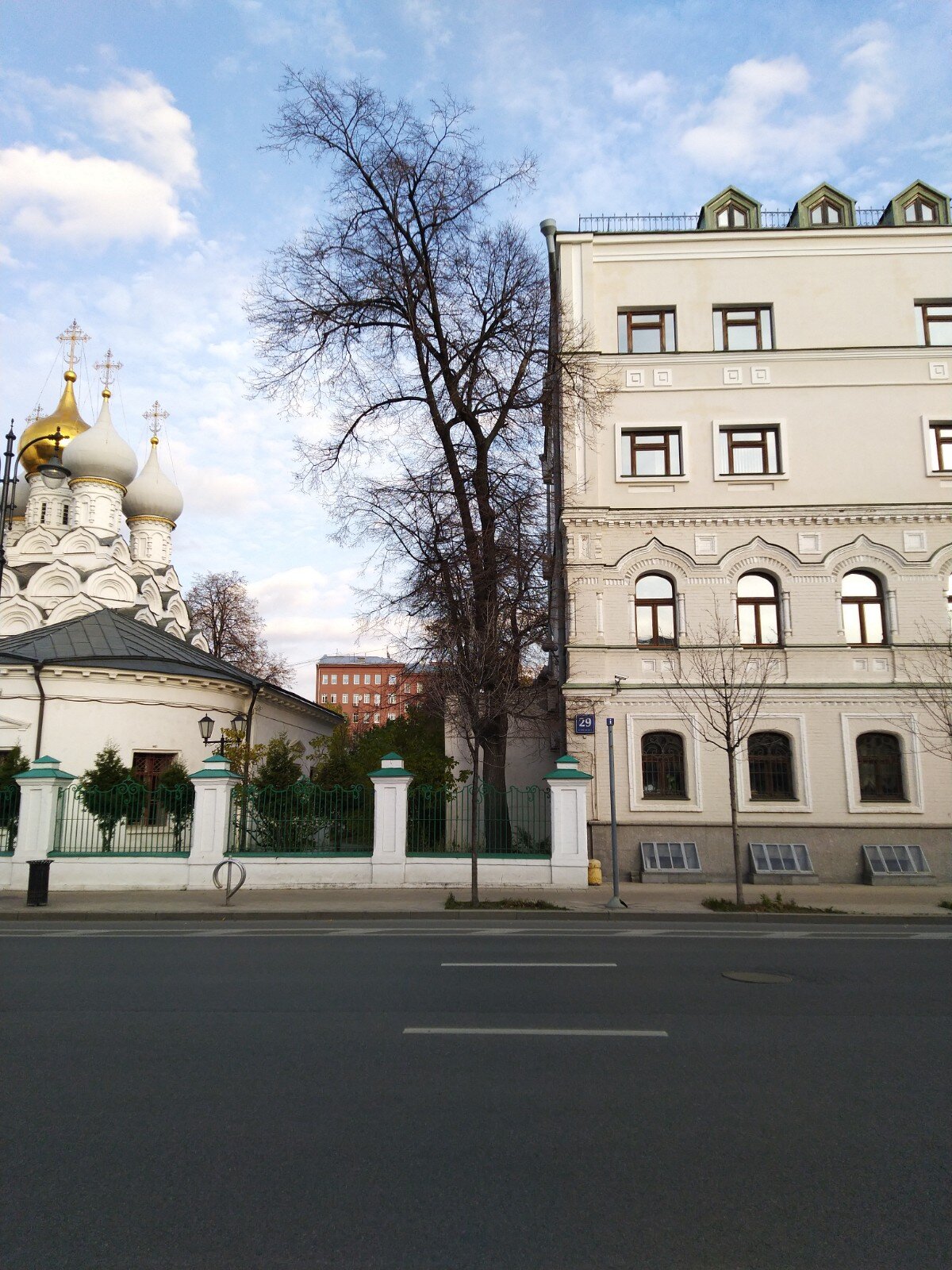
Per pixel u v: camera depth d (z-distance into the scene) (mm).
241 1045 6633
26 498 43844
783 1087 5695
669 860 20500
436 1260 3646
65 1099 5523
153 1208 4094
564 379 22328
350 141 21984
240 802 19875
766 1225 3936
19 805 20172
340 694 128000
